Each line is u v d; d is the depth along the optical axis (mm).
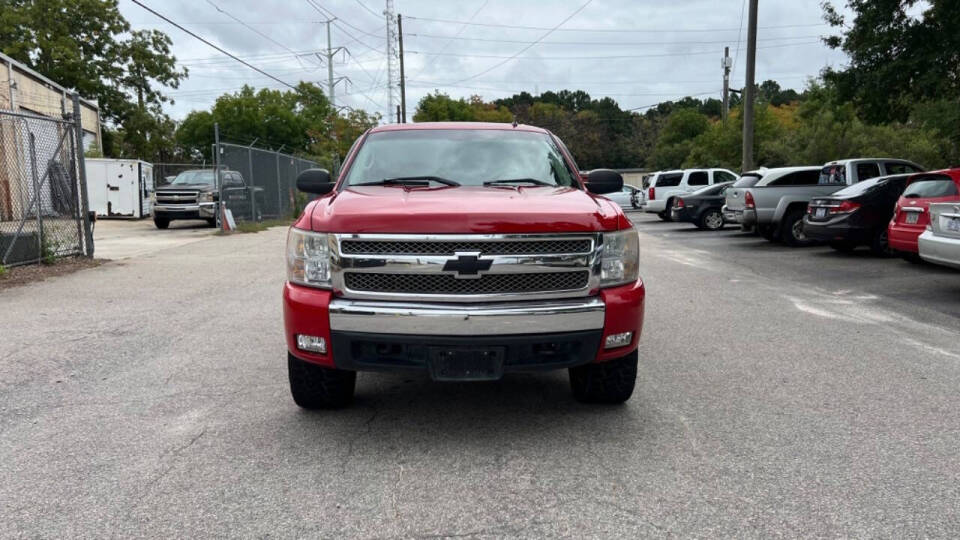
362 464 3545
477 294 3693
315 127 48438
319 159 34031
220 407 4406
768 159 35281
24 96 21906
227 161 19891
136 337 6254
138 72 42719
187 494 3199
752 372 5211
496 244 3689
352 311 3660
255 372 5172
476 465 3539
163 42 43281
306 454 3670
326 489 3260
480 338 3621
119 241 15977
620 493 3221
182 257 12469
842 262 11828
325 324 3713
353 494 3211
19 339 6148
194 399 4559
